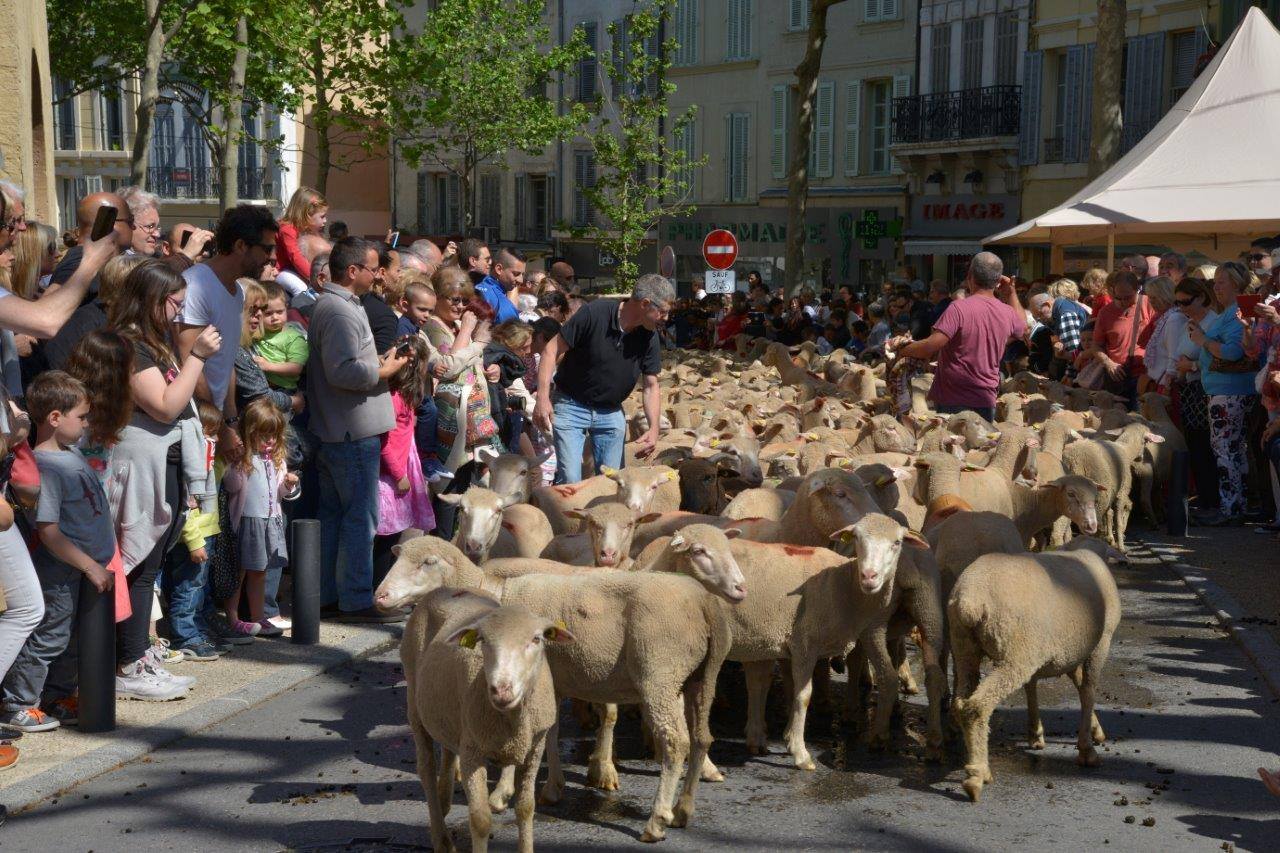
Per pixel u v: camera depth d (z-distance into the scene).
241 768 6.81
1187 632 9.53
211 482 8.45
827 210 39.03
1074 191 32.62
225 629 9.22
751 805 6.34
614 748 7.22
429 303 10.40
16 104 14.79
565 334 10.21
